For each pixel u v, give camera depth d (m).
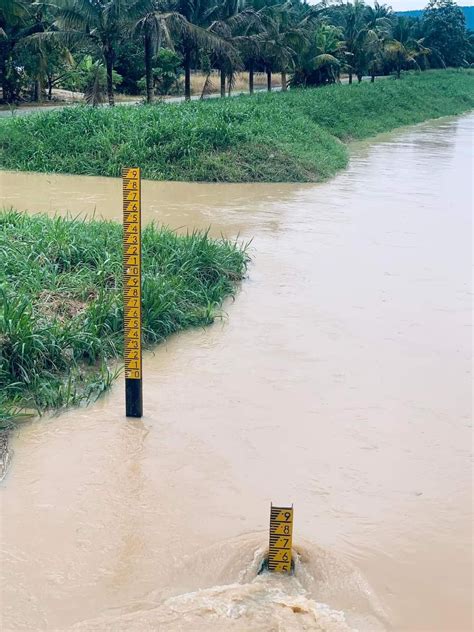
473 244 11.35
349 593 3.76
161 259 8.71
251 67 35.06
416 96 41.47
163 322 7.25
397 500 4.62
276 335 7.35
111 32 24.88
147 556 4.04
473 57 76.38
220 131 18.09
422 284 9.15
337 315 7.93
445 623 3.60
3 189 15.42
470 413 5.80
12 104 32.31
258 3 35.34
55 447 5.16
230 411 5.74
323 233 11.87
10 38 29.70
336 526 4.34
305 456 5.11
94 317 6.92
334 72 41.47
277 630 3.43
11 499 4.54
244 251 9.88
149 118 19.53
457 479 4.86
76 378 6.23
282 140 19.23
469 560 4.07
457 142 27.97
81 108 20.36
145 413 5.68
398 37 54.00
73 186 15.99
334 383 6.27
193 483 4.76
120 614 3.58
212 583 3.83
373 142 27.45
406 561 4.05
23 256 8.01
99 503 4.52
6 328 6.23
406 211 13.92
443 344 7.18
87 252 8.48
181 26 26.70
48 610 3.62
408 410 5.82
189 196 15.12
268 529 4.28
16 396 5.71
